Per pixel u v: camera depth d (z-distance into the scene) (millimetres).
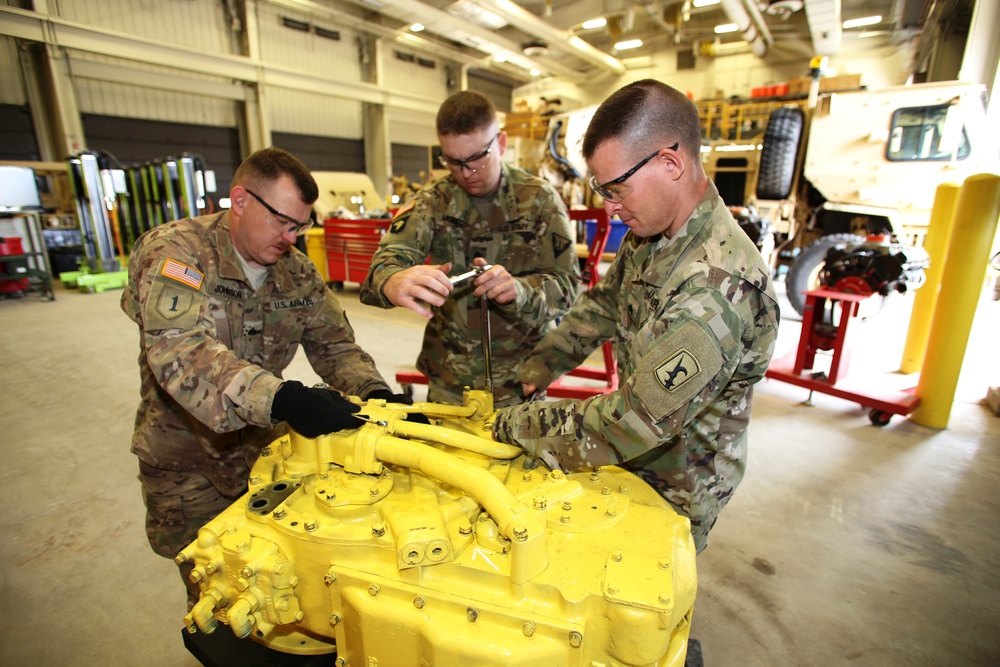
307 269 1505
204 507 1484
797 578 1845
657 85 914
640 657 749
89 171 7012
